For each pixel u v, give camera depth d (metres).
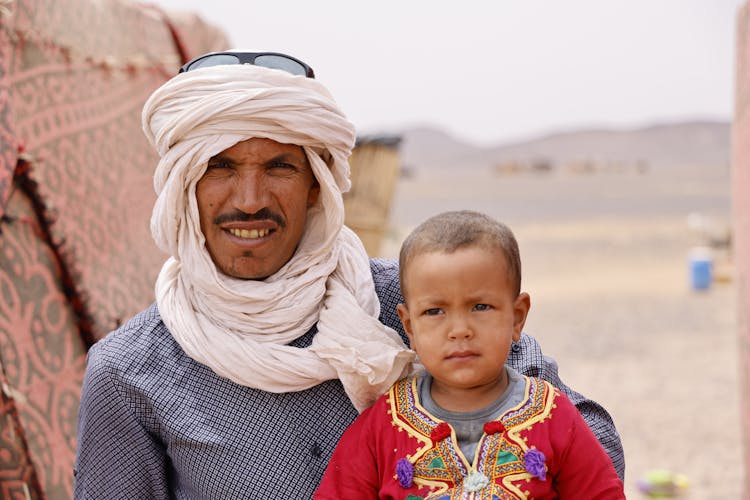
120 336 2.46
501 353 2.11
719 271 16.92
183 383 2.40
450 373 2.11
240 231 2.32
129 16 4.81
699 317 13.52
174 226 2.36
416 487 2.12
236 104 2.23
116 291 4.05
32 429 3.29
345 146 2.44
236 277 2.39
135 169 4.54
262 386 2.34
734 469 6.99
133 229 4.42
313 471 2.37
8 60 3.51
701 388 9.45
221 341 2.32
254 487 2.35
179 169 2.27
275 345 2.34
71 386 3.58
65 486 3.39
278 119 2.26
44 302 3.55
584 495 2.11
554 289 17.16
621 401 9.05
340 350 2.32
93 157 4.12
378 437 2.21
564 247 24.36
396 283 2.57
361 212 6.61
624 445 7.69
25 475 3.20
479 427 2.14
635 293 16.19
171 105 2.30
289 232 2.37
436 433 2.13
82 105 4.11
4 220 3.42
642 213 36.69
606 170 129.75
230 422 2.37
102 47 4.43
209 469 2.36
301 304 2.38
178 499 2.46
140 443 2.41
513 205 43.72
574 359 11.05
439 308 2.12
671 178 87.00
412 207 43.47
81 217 3.91
